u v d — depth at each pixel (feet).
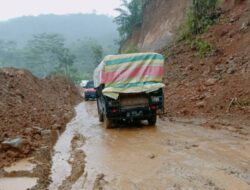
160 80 49.29
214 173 25.50
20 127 42.52
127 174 26.99
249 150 31.35
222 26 83.20
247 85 54.08
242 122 43.80
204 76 68.59
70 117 66.59
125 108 48.14
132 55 48.88
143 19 195.31
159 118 54.49
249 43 68.28
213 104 54.39
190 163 28.40
